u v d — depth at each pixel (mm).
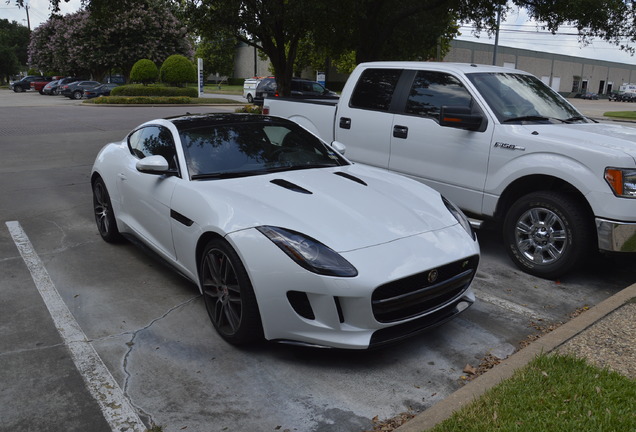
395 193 3961
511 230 4883
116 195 5074
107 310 4008
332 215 3420
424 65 5777
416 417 2559
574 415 2428
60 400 2877
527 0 11227
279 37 14617
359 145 6227
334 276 2996
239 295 3348
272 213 3375
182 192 3914
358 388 3010
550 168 4477
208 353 3389
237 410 2807
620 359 3010
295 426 2678
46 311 3982
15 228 6117
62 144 13188
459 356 3381
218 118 4762
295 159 4445
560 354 3051
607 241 4207
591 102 61906
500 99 5188
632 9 10539
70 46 48906
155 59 48812
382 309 3059
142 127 5121
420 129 5543
